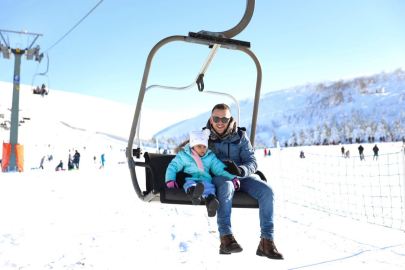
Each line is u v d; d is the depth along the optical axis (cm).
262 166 2297
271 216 266
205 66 315
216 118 307
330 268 342
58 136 7056
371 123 12094
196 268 344
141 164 294
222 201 260
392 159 2516
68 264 357
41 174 1631
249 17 293
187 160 298
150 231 490
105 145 6250
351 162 2405
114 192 930
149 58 278
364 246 417
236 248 248
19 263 361
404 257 369
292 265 352
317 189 1055
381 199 812
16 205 712
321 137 12544
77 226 525
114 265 354
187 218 577
